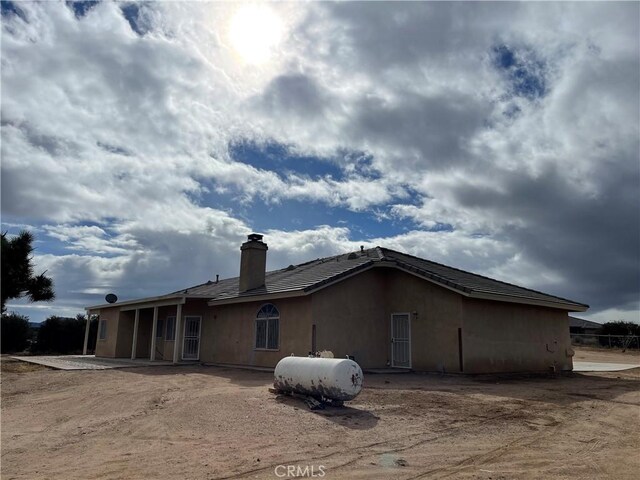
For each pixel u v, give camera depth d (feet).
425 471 20.01
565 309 68.59
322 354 38.93
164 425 28.09
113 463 21.25
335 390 31.17
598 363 87.25
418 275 58.29
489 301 57.77
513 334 59.88
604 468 20.74
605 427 28.43
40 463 21.75
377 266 61.00
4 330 114.62
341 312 58.18
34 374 56.75
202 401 34.27
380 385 43.60
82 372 59.06
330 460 21.27
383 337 61.72
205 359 74.23
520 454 22.61
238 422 28.25
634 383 49.98
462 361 53.57
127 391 41.86
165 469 20.17
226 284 87.35
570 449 23.61
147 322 92.79
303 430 26.43
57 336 116.98
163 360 81.76
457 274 67.51
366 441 24.35
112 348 90.74
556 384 48.01
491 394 39.04
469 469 20.34
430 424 28.12
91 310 100.37
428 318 57.72
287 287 60.08
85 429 28.50
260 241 71.26
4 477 19.80
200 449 23.09
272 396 36.14
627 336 143.02
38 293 70.85
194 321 77.92
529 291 70.08
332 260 75.46
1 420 32.32
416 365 57.98
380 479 18.95
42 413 34.47
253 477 19.08
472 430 26.96
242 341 66.80
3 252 66.54
